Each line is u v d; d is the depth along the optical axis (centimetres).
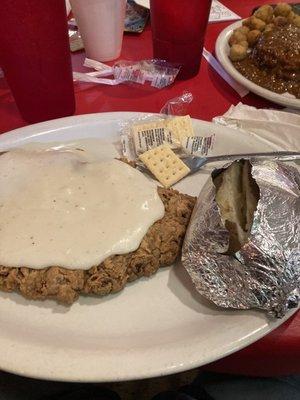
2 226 65
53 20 76
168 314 61
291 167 67
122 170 73
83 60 114
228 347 53
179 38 100
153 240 65
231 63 111
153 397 88
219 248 57
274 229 56
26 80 85
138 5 129
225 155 83
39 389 80
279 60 103
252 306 55
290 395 79
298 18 120
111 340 57
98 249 62
